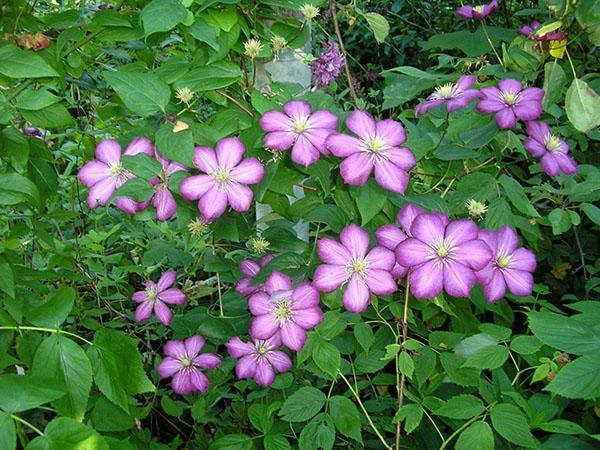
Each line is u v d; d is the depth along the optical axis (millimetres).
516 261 755
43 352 586
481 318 1138
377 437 916
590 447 733
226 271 1007
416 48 2703
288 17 890
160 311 1004
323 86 924
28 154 824
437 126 951
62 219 1000
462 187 848
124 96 722
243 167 713
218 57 798
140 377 621
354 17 998
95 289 1178
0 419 498
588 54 1255
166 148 696
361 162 696
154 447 943
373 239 770
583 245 1395
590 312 783
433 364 749
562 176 996
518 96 809
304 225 1072
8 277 681
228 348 843
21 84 797
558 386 626
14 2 849
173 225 1371
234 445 795
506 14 1701
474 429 651
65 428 515
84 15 942
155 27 691
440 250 678
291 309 731
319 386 934
